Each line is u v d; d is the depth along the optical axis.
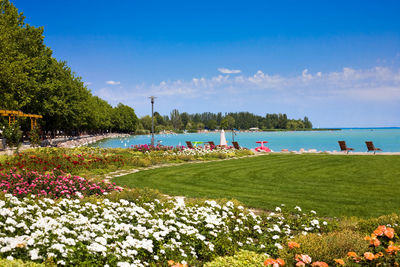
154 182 12.32
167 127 144.00
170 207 7.15
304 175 13.84
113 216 5.77
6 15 27.39
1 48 23.88
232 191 10.56
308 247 4.56
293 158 21.08
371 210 7.98
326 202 8.88
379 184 11.42
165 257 4.41
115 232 4.96
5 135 20.38
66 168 13.56
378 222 5.87
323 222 6.25
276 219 6.59
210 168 16.59
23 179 8.69
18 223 4.51
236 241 5.39
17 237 3.79
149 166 17.56
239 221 6.04
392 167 15.62
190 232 5.07
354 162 17.91
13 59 25.25
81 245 3.99
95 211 6.06
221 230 5.57
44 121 36.03
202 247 4.89
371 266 3.84
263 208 8.34
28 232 4.21
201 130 168.88
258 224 6.23
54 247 3.62
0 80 23.58
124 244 4.27
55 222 4.62
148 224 5.40
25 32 29.88
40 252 3.63
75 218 5.29
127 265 3.71
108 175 14.07
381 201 8.90
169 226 5.24
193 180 12.83
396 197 9.37
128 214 6.12
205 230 5.58
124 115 101.88
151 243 4.48
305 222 6.37
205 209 6.64
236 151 25.56
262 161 19.70
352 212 7.82
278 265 3.85
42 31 31.83
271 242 5.38
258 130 178.88
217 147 27.41
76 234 4.41
